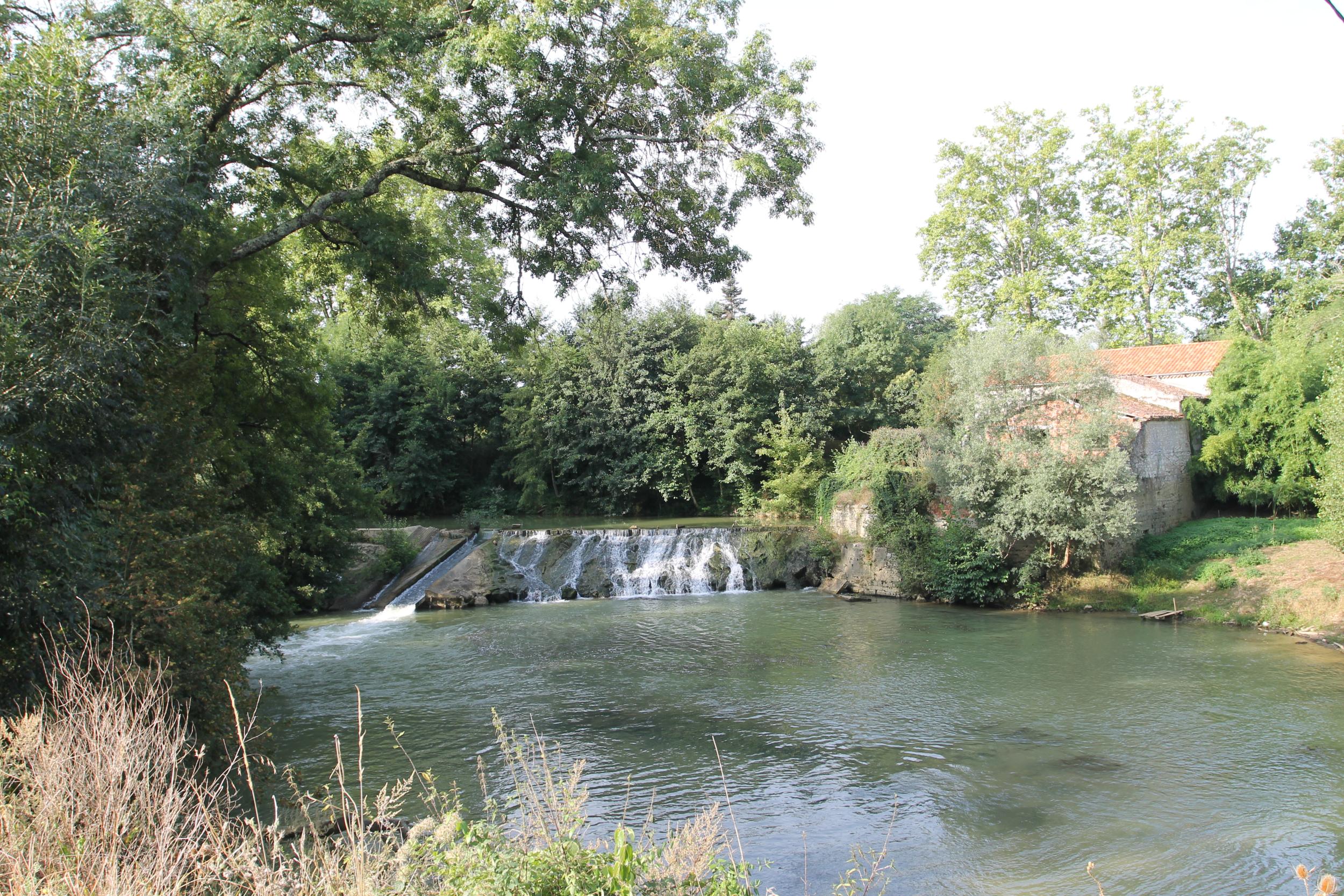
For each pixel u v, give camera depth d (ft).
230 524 38.47
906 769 42.11
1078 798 38.06
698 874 17.43
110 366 28.45
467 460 166.61
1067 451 83.71
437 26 50.98
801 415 145.69
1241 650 64.90
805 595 101.40
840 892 29.58
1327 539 74.08
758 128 56.29
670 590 106.63
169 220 36.55
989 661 64.34
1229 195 149.59
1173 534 93.91
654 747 46.06
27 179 28.43
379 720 51.65
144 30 44.50
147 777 16.71
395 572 106.01
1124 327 159.63
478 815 35.19
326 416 75.56
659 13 54.85
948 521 93.91
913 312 220.43
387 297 63.62
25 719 18.37
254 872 15.35
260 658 69.97
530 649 72.95
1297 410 95.04
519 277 63.72
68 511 27.99
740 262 62.54
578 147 55.31
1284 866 31.09
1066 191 157.79
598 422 153.17
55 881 13.79
